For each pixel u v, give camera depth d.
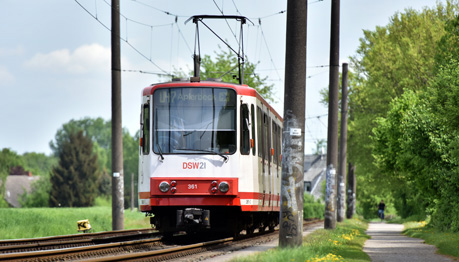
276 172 41.22
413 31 76.69
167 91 31.59
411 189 75.56
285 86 27.09
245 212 35.66
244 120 31.59
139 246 30.75
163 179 31.06
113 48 43.16
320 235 41.59
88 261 20.55
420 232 52.16
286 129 27.06
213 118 31.38
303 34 26.83
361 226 74.62
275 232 48.28
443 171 44.44
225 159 31.09
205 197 30.98
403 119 53.34
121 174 43.59
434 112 39.81
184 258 25.83
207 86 31.55
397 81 78.00
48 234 41.97
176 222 31.80
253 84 75.81
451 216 46.59
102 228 48.66
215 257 26.12
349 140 86.62
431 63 71.06
